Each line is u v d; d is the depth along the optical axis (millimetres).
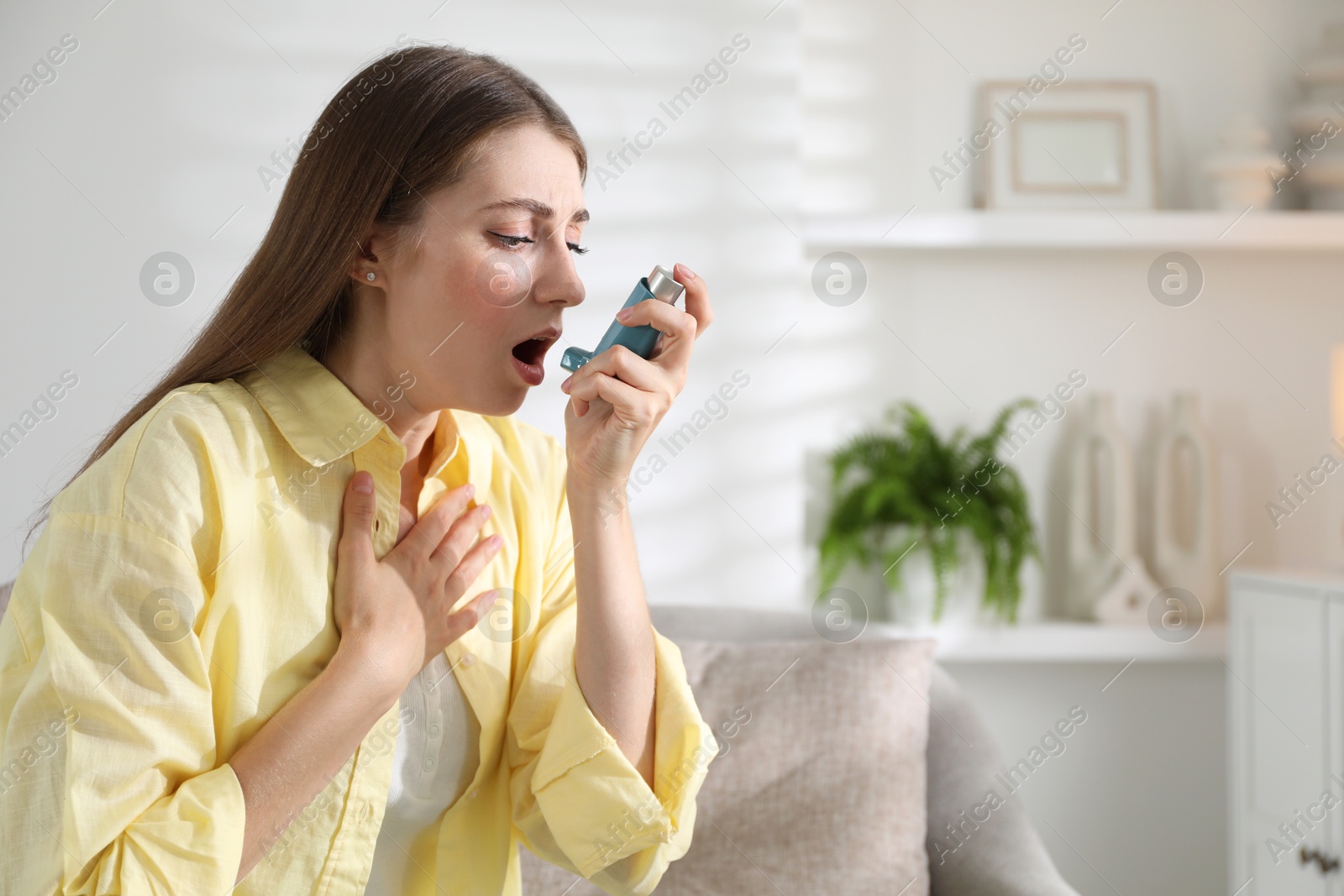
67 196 1802
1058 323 2285
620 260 1932
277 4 1851
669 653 988
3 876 698
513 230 825
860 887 1335
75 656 709
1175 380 2299
